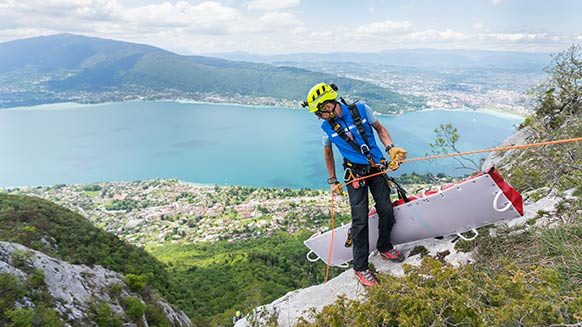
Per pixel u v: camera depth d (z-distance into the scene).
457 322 2.00
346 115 3.26
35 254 23.55
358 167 3.28
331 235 3.94
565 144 4.45
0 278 19.06
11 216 47.47
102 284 27.39
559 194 3.48
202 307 49.41
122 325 24.09
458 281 2.21
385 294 2.33
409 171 101.50
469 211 3.23
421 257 3.56
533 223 3.17
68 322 20.33
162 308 32.69
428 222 3.44
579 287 2.08
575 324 1.59
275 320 3.92
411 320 2.07
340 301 2.60
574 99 5.89
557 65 6.15
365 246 3.44
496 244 3.10
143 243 104.06
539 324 1.72
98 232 54.72
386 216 3.42
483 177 3.06
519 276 2.07
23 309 17.92
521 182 4.70
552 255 2.63
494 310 1.91
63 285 22.91
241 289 53.03
